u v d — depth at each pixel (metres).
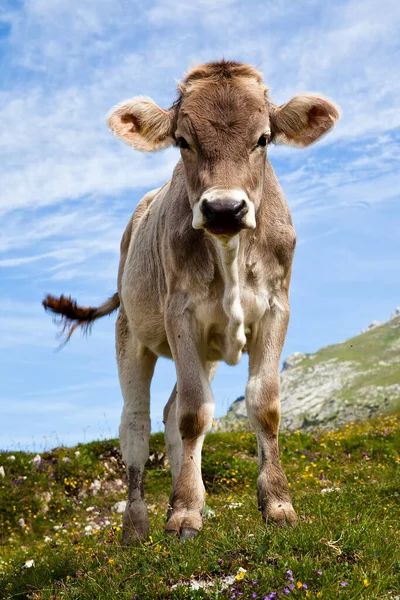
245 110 2.28
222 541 2.20
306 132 2.47
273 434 2.37
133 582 2.13
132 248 3.05
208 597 1.97
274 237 2.46
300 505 2.98
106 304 3.52
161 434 5.57
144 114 2.45
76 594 2.19
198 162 2.26
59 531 4.48
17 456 5.50
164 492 4.94
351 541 2.19
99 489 5.30
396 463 4.54
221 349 2.51
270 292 2.48
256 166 2.30
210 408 2.36
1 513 4.90
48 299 3.52
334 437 5.44
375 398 38.31
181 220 2.49
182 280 2.47
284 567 2.04
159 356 3.08
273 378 2.41
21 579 2.66
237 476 4.93
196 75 2.40
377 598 1.92
